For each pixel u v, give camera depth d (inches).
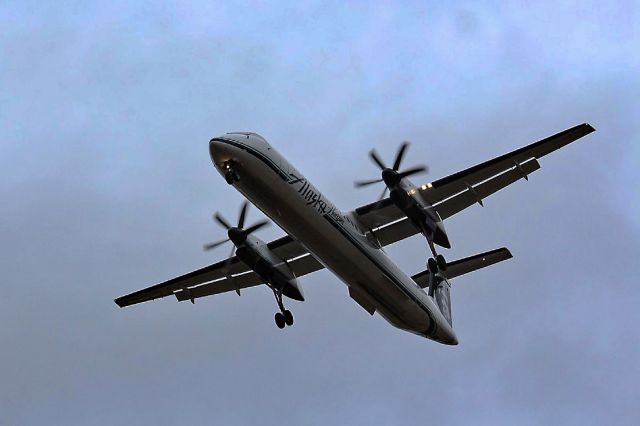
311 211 3754.9
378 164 3966.5
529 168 3946.9
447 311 4736.7
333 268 4015.8
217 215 4190.5
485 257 4306.1
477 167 3919.8
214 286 4584.2
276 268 4244.6
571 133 3799.2
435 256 4052.7
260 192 3678.6
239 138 3666.3
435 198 4067.4
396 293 4153.5
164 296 4601.4
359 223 4074.8
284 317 4303.6
